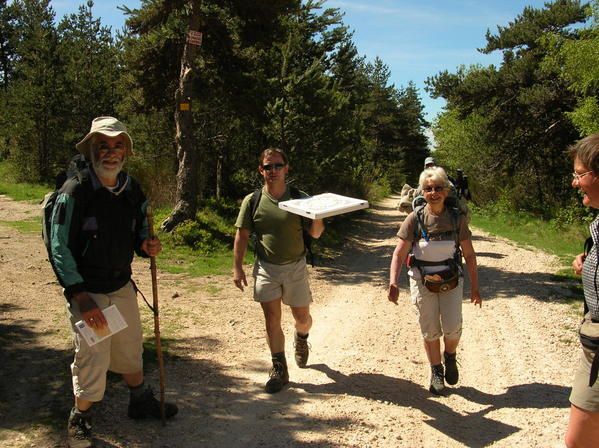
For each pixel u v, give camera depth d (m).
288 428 3.97
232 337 6.09
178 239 11.76
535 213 25.22
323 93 14.46
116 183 3.46
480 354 5.84
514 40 23.59
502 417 4.26
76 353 3.36
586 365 2.64
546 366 5.47
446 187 4.46
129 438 3.68
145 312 6.96
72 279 3.24
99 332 3.29
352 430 3.97
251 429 3.94
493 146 27.16
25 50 26.61
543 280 10.28
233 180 17.47
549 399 4.62
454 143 29.11
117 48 26.81
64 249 3.23
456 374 4.75
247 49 14.84
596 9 15.86
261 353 5.61
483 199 28.98
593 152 2.57
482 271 11.29
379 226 21.72
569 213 20.95
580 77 16.36
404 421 4.14
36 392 4.26
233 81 13.90
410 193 9.85
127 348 3.71
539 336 6.51
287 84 14.41
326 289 9.30
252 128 15.95
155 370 4.96
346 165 15.91
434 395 4.68
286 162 4.66
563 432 3.98
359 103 22.89
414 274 4.62
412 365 5.42
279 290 4.68
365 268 11.78
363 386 4.80
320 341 6.15
